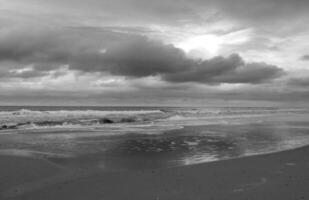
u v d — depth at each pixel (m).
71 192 6.79
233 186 6.87
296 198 5.88
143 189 6.87
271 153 11.26
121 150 13.19
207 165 9.22
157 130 22.31
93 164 10.09
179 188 6.85
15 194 6.70
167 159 11.08
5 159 10.55
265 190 6.47
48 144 14.95
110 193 6.64
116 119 33.69
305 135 18.83
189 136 18.44
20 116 32.34
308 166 8.87
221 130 22.31
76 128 23.83
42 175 8.46
